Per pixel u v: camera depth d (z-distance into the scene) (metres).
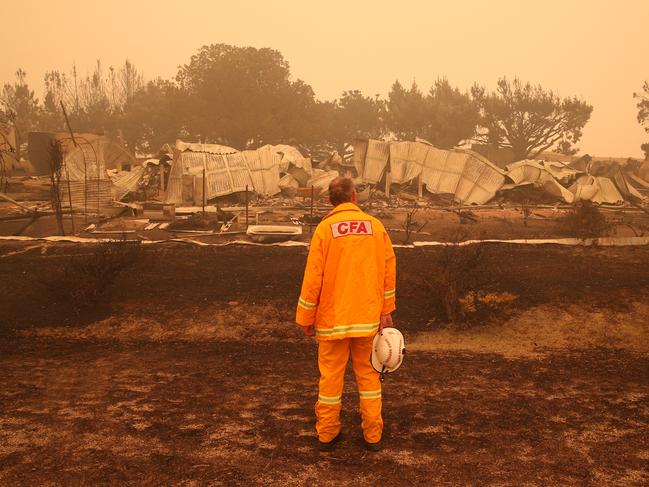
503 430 4.59
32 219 17.25
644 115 54.12
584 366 6.92
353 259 4.15
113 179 27.20
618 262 12.08
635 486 3.58
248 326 8.82
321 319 4.21
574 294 9.92
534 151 56.53
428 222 19.11
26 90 64.44
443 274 9.71
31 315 8.88
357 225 4.25
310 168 31.67
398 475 3.72
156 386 5.89
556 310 9.39
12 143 33.72
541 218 20.88
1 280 10.01
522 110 52.28
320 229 4.24
